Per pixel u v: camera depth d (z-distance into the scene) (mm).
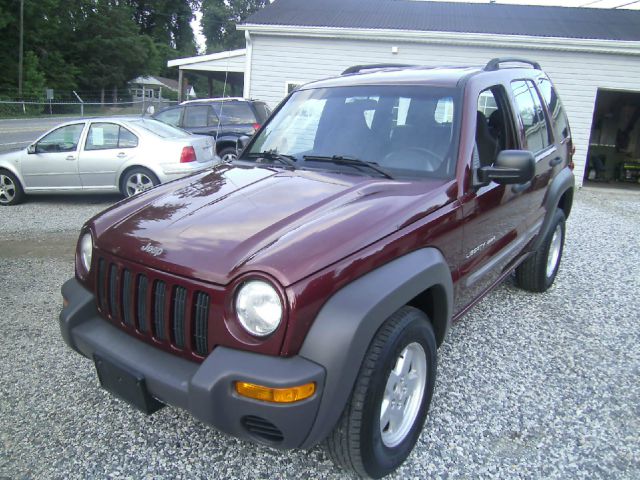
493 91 3588
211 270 2166
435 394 3234
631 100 16672
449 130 3123
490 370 3543
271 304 2045
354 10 16844
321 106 3682
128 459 2660
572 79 13992
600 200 11977
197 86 68375
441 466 2629
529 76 4406
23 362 3586
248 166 3422
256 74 15000
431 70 3695
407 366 2543
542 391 3307
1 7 46219
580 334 4125
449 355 3732
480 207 3078
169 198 2918
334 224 2355
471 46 14172
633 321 4406
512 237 3760
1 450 2707
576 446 2797
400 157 3146
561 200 5086
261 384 1994
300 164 3369
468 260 3051
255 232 2361
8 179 9055
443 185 2867
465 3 18828
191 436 2844
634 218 9344
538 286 4844
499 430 2916
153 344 2377
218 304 2119
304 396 2021
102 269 2592
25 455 2676
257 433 2148
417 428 2656
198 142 9094
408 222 2514
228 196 2814
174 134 9227
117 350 2416
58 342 3891
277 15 15719
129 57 59500
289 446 2088
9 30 48281
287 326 2027
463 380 3406
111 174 8828
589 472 2607
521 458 2699
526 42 13805
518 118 3816
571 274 5656
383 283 2254
